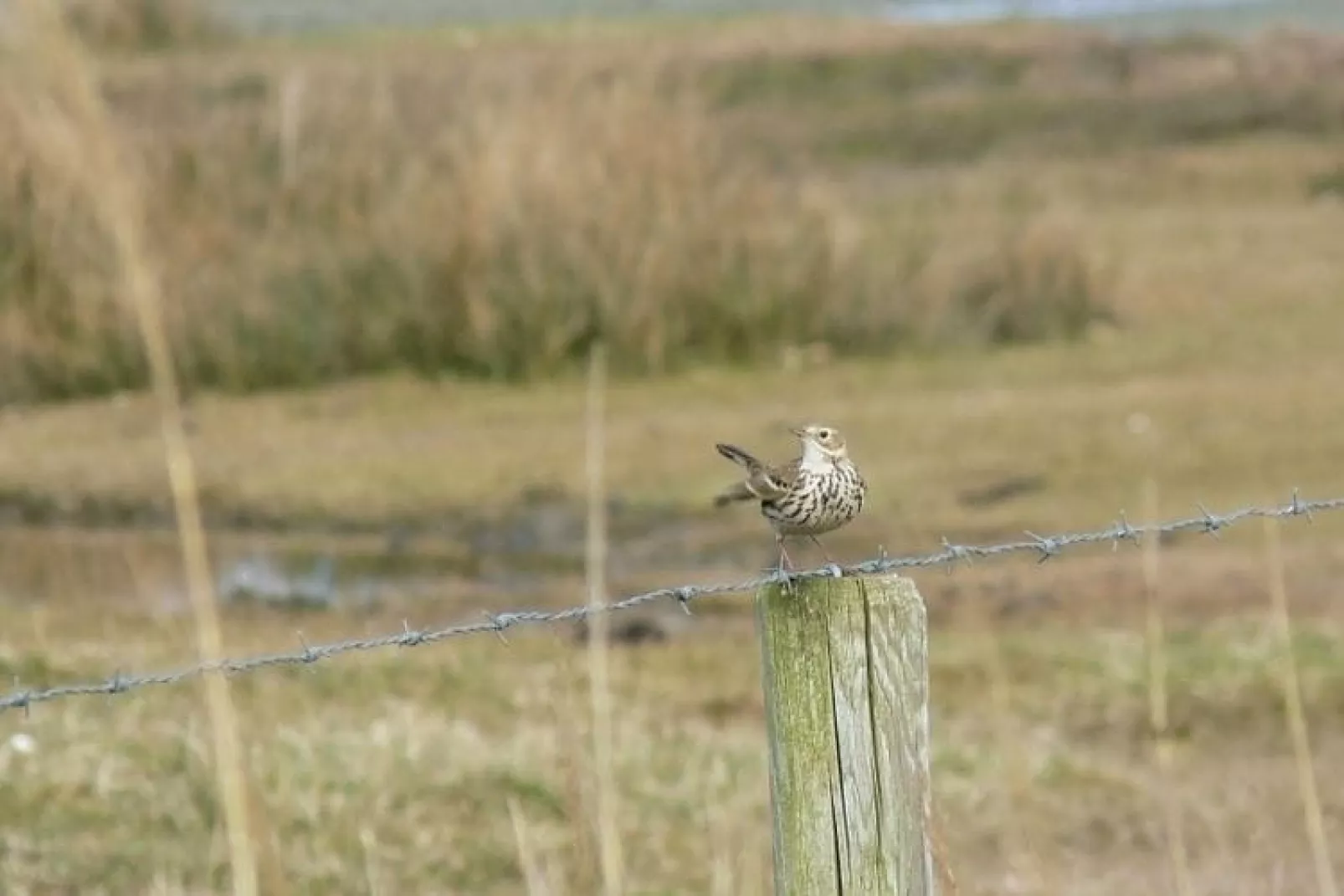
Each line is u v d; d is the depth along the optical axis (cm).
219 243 2355
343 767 1097
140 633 1363
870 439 2009
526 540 1741
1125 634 1444
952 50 4062
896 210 3061
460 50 4147
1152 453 1925
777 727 580
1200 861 1091
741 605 1555
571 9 5100
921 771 579
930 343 2377
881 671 577
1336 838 1126
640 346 2297
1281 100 3744
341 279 2314
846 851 578
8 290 2247
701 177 2436
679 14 4934
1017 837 1108
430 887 983
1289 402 2078
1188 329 2431
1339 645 1414
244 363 2253
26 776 1065
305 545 1711
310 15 4975
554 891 820
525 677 1284
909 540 1695
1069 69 4009
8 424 2127
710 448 1997
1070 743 1262
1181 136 3638
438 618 1485
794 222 2436
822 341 2359
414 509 1823
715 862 944
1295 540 1662
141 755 1099
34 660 1226
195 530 559
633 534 1755
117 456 1997
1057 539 748
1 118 2258
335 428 2102
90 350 2231
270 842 611
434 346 2286
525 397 2209
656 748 1175
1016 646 1412
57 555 1666
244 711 1175
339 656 1300
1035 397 2148
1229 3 4862
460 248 2320
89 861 991
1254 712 1308
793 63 4025
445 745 1134
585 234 2348
